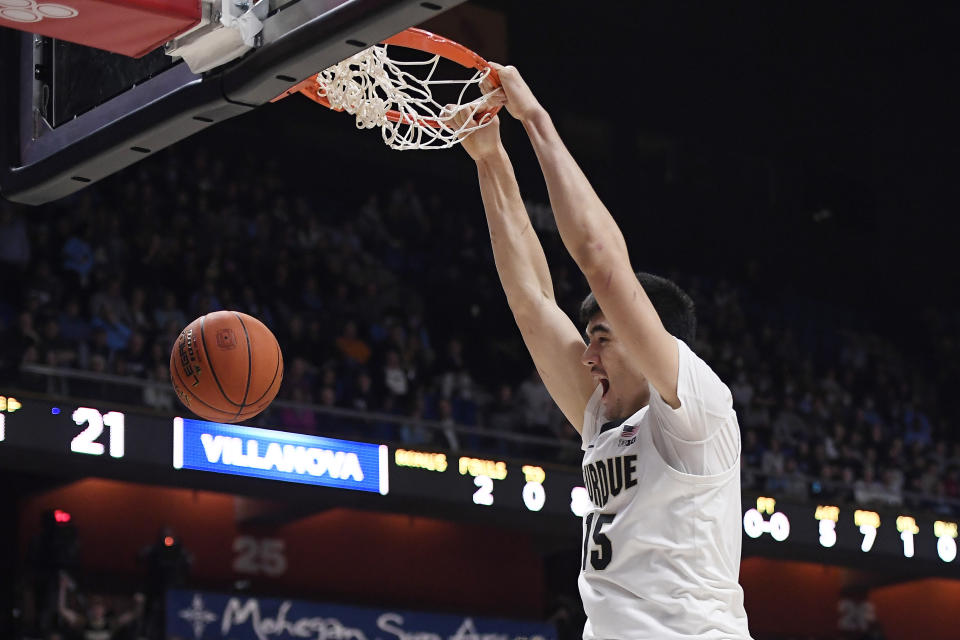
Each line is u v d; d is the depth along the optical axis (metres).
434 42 2.96
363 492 9.85
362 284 14.02
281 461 9.53
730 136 19.44
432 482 10.17
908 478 14.40
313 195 16.08
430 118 3.05
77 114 3.38
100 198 12.78
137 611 10.39
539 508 10.60
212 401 3.33
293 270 13.52
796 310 17.84
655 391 2.27
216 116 3.03
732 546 2.31
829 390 16.02
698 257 18.69
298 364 11.57
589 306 2.48
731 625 2.27
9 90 3.56
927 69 19.47
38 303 11.08
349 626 11.35
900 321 18.75
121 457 8.86
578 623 12.35
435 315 14.60
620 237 2.29
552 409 13.02
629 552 2.26
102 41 2.94
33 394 8.62
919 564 12.09
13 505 11.20
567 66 18.45
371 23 2.57
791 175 19.62
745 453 13.43
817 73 20.05
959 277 19.00
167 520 11.66
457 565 13.02
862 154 19.81
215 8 2.80
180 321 11.65
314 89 3.23
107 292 11.45
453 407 12.67
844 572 14.90
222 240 13.30
